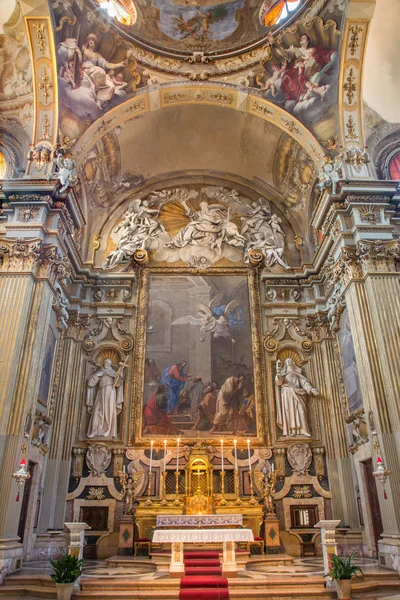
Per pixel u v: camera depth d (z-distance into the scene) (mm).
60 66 11211
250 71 12734
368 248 10383
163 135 14469
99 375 12641
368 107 12266
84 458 11922
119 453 11953
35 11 10305
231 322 13695
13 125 12242
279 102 12812
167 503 10828
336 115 12000
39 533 10430
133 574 8125
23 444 8859
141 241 14398
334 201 11266
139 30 12344
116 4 11898
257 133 14125
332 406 12344
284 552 11188
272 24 12398
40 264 10289
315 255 13555
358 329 10102
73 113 11859
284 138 13672
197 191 15578
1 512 8125
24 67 11477
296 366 13117
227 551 7859
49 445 11281
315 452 12180
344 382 11930
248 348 13383
